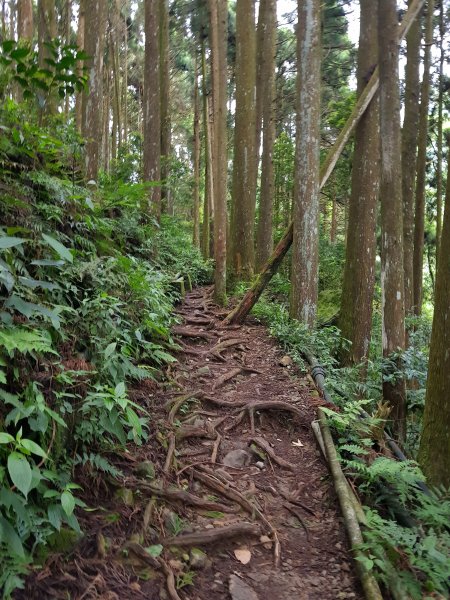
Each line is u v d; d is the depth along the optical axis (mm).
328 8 13430
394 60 5219
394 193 5348
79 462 2742
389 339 5500
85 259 4332
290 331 7094
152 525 2754
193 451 3840
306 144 7332
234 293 10602
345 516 2943
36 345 2363
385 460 3141
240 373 5867
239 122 11430
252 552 2820
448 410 3463
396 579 2336
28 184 3871
